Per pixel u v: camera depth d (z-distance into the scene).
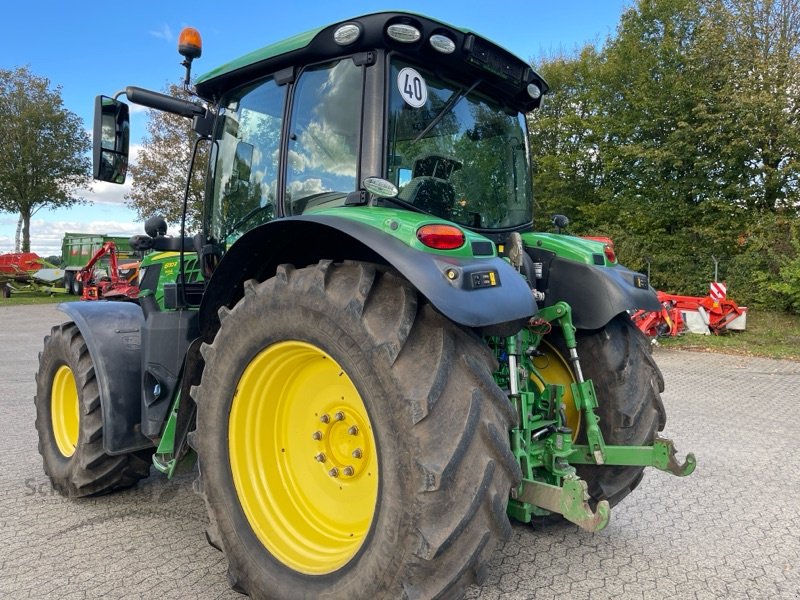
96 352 3.46
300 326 2.27
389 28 2.49
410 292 2.16
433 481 1.90
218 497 2.57
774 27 15.37
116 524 3.38
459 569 1.95
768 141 15.03
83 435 3.53
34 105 28.05
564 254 3.28
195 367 2.95
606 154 18.42
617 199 18.41
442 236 2.14
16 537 3.20
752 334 12.42
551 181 20.25
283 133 2.89
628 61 17.97
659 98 16.64
